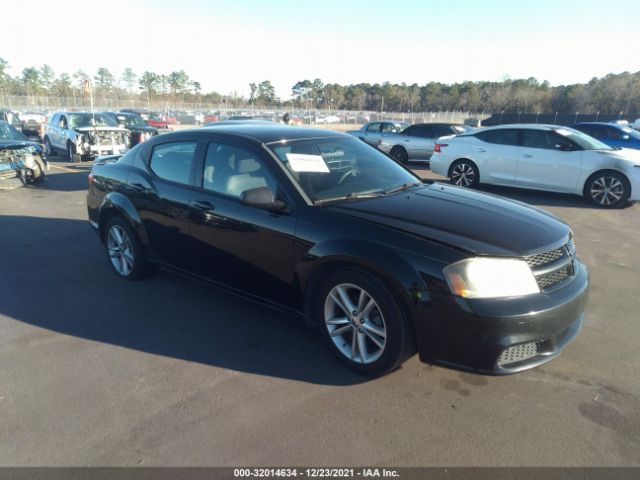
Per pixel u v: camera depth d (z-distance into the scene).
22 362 3.47
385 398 3.01
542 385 3.16
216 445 2.60
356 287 3.11
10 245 6.38
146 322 4.08
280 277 3.55
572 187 9.33
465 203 3.60
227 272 3.94
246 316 4.19
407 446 2.59
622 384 3.17
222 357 3.51
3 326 4.02
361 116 52.25
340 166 3.98
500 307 2.71
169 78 94.38
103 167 5.23
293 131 4.27
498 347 2.71
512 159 10.05
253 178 3.72
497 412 2.88
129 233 4.78
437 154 11.35
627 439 2.64
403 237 2.97
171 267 4.50
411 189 3.96
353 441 2.63
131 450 2.57
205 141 4.16
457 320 2.75
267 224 3.54
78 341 3.76
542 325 2.77
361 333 3.18
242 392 3.08
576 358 3.51
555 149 9.53
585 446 2.59
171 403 2.97
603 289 4.86
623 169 8.70
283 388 3.12
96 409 2.92
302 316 3.52
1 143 10.66
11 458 2.52
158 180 4.46
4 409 2.93
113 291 4.77
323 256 3.20
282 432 2.70
